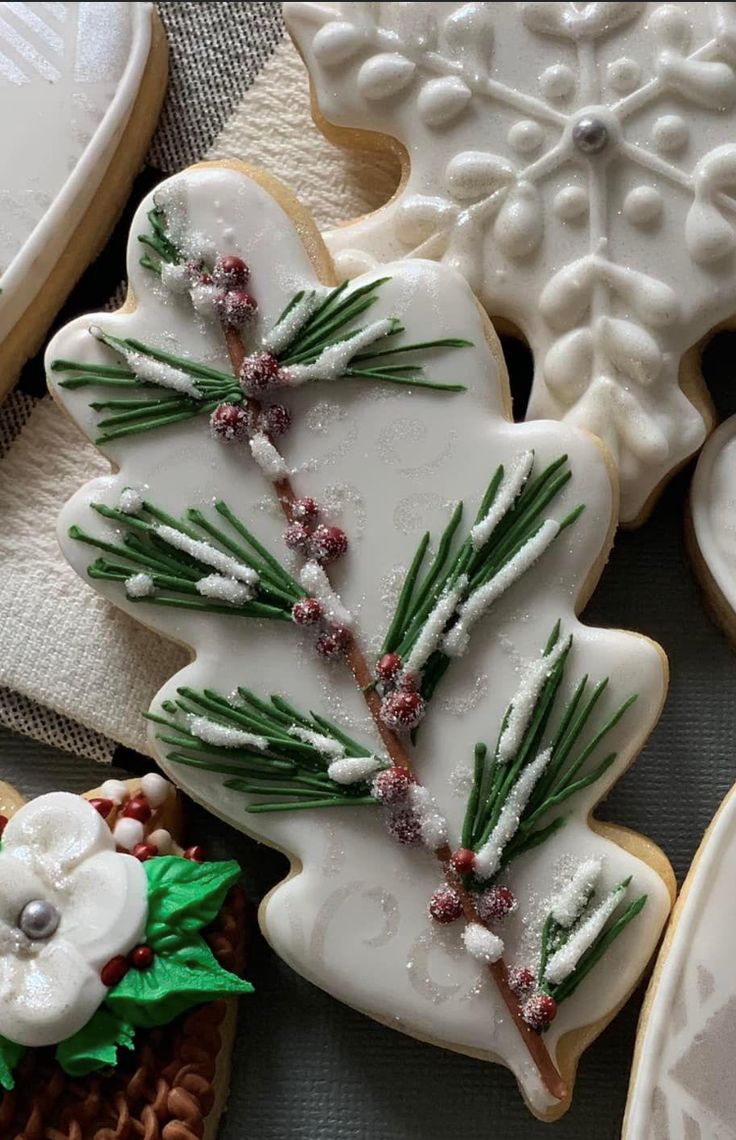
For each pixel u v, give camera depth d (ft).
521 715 0.75
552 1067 0.74
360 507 0.77
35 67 0.85
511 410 0.79
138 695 0.83
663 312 0.79
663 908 0.75
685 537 0.83
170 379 0.78
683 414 0.80
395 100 0.82
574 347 0.80
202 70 0.89
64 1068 0.75
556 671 0.75
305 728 0.76
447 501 0.77
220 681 0.77
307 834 0.76
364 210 0.86
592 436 0.78
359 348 0.77
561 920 0.74
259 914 0.78
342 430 0.78
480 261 0.81
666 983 0.74
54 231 0.84
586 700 0.76
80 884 0.76
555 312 0.80
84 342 0.79
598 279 0.80
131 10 0.85
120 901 0.76
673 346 0.80
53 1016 0.74
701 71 0.80
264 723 0.76
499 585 0.76
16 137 0.84
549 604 0.76
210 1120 0.78
